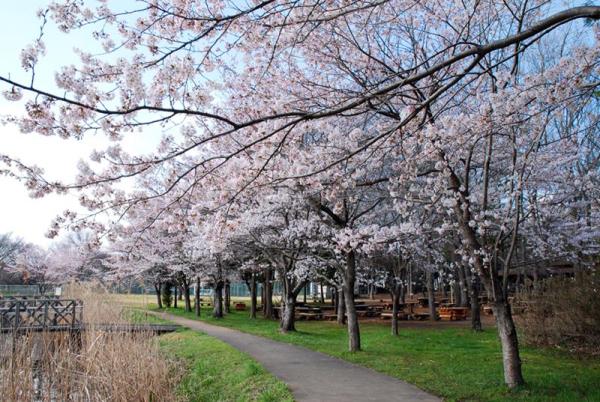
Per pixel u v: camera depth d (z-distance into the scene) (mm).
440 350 12430
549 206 12828
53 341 10180
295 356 11664
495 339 14781
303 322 22703
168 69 4270
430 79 7910
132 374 8219
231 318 25453
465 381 8562
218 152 6195
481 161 11242
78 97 3824
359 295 40781
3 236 48781
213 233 7027
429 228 12141
